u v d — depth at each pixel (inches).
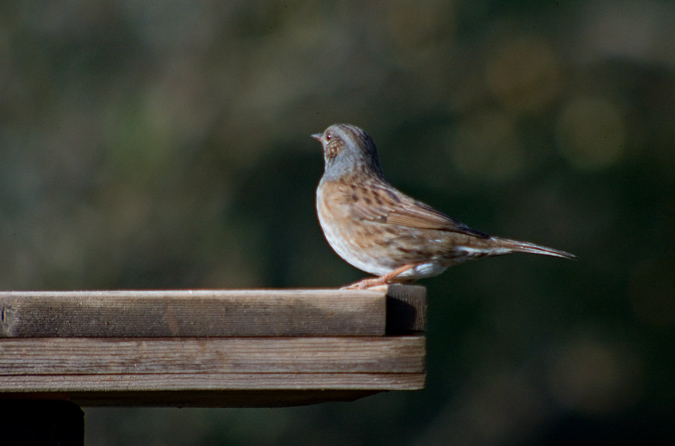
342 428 647.1
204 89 644.1
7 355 188.2
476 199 640.4
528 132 669.3
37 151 636.7
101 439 603.8
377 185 319.0
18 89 646.5
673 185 672.4
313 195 621.6
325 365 192.1
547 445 698.8
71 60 655.8
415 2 664.4
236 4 661.9
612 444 705.6
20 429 205.0
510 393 682.2
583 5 686.5
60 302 189.5
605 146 671.1
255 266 612.4
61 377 189.2
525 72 670.5
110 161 636.7
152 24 663.1
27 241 616.4
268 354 192.1
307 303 192.5
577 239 668.7
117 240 619.5
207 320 191.6
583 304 674.2
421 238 304.8
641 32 680.4
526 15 678.5
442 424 657.6
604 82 678.5
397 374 192.5
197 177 628.4
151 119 634.8
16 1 654.5
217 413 616.1
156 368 190.7
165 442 607.5
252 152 630.5
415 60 664.4
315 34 663.1
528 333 669.3
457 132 655.1
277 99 639.8
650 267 673.6
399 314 196.4
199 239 621.9
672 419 720.3
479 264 663.8
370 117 641.0
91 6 659.4
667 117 676.1
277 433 625.0
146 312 191.0
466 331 662.5
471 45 671.1
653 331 695.7
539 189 664.4
